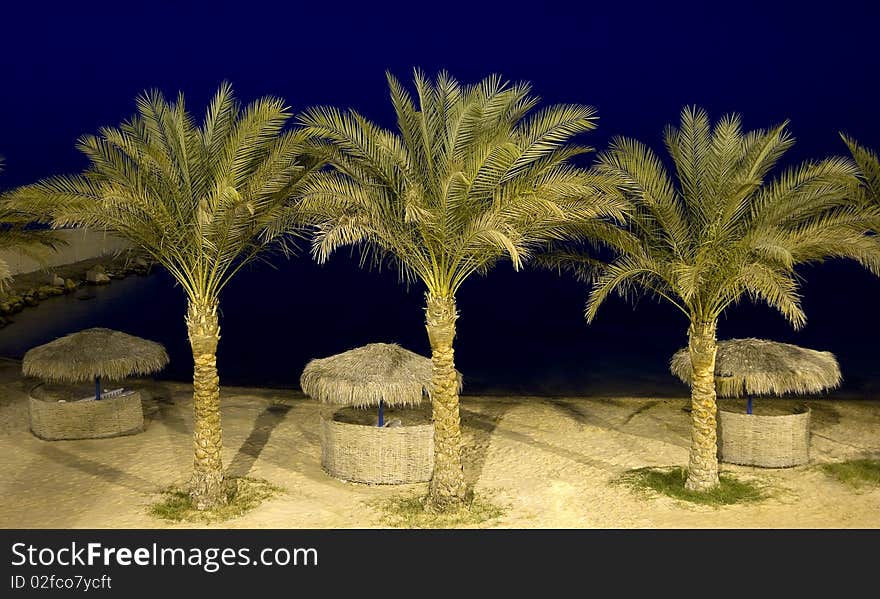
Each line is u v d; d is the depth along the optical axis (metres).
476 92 12.07
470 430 16.81
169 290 38.44
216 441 12.81
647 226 13.06
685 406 18.47
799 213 12.65
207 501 12.75
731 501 13.08
